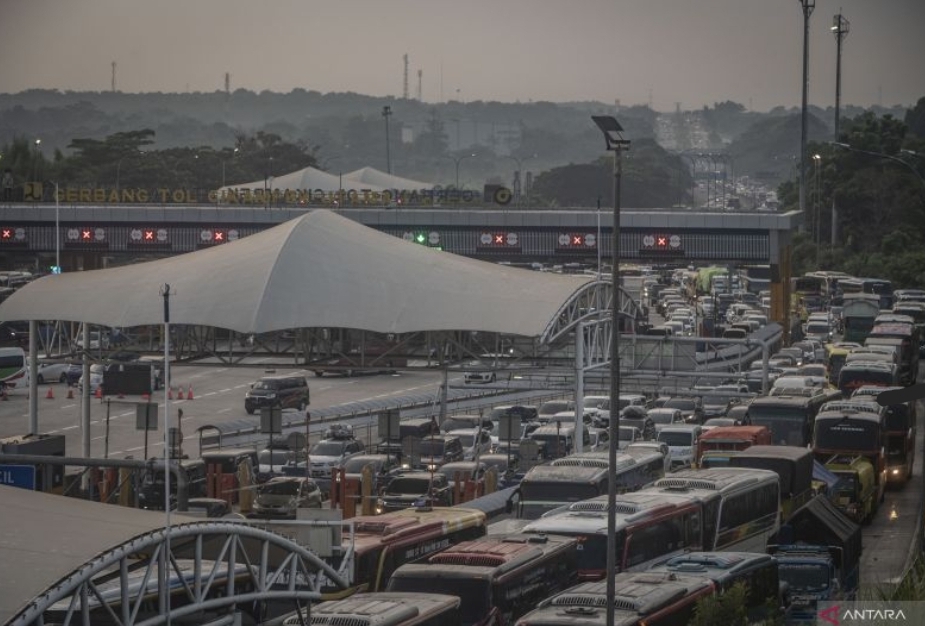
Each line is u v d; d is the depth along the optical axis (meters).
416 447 169.38
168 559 64.12
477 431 195.25
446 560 94.38
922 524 124.31
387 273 169.62
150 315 162.88
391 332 161.00
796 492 140.00
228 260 171.38
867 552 138.38
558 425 185.88
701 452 156.38
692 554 99.44
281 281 163.75
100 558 58.94
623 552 105.12
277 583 81.38
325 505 160.50
